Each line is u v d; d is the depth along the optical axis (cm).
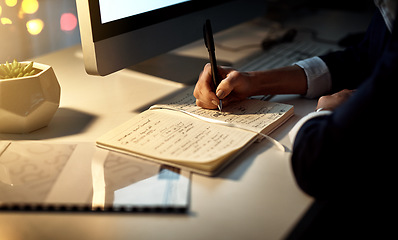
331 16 143
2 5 113
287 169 56
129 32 78
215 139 62
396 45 46
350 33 123
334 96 71
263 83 78
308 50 108
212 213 48
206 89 73
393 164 46
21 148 61
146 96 82
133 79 91
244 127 66
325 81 82
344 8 150
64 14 130
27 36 122
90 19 70
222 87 73
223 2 104
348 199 52
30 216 48
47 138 66
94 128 69
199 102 74
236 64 99
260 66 96
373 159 46
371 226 70
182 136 63
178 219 47
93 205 49
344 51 88
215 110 73
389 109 44
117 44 76
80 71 96
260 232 45
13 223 47
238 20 112
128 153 59
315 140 50
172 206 48
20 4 117
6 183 53
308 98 82
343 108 47
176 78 91
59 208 48
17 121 65
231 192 51
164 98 81
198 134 63
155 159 57
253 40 119
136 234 45
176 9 90
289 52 107
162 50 87
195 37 97
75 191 51
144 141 61
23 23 120
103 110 76
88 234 45
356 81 85
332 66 84
